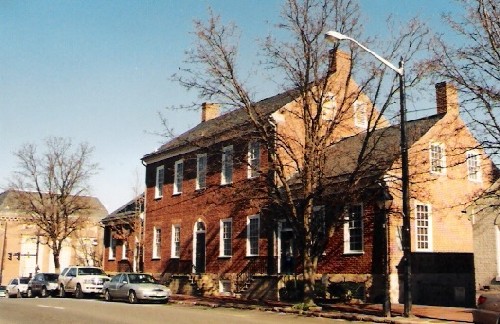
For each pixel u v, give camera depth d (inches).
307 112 911.7
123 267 1791.3
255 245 1240.8
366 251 994.1
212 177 1384.1
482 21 689.0
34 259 2797.7
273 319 742.5
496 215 820.0
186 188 1493.6
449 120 1090.1
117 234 1815.9
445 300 1018.1
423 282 997.8
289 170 1181.7
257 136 970.7
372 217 991.0
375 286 966.4
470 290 1068.5
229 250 1312.7
